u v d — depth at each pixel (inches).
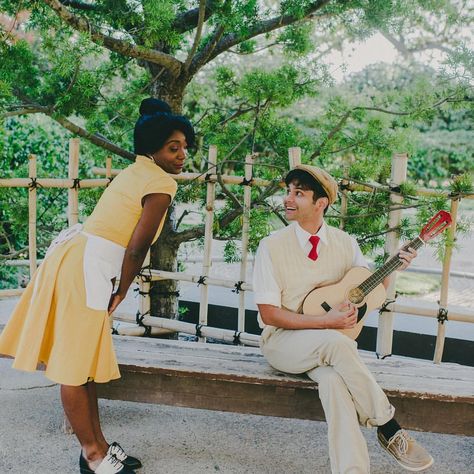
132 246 96.9
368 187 146.7
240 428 127.6
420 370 117.6
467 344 183.8
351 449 93.5
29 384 143.9
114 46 148.0
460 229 141.5
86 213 174.1
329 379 97.5
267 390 110.6
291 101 175.8
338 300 106.9
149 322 166.2
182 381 113.3
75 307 96.5
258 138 181.8
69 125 160.9
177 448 117.8
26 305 103.8
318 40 195.3
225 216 170.6
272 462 114.5
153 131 98.6
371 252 154.2
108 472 102.8
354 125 188.9
